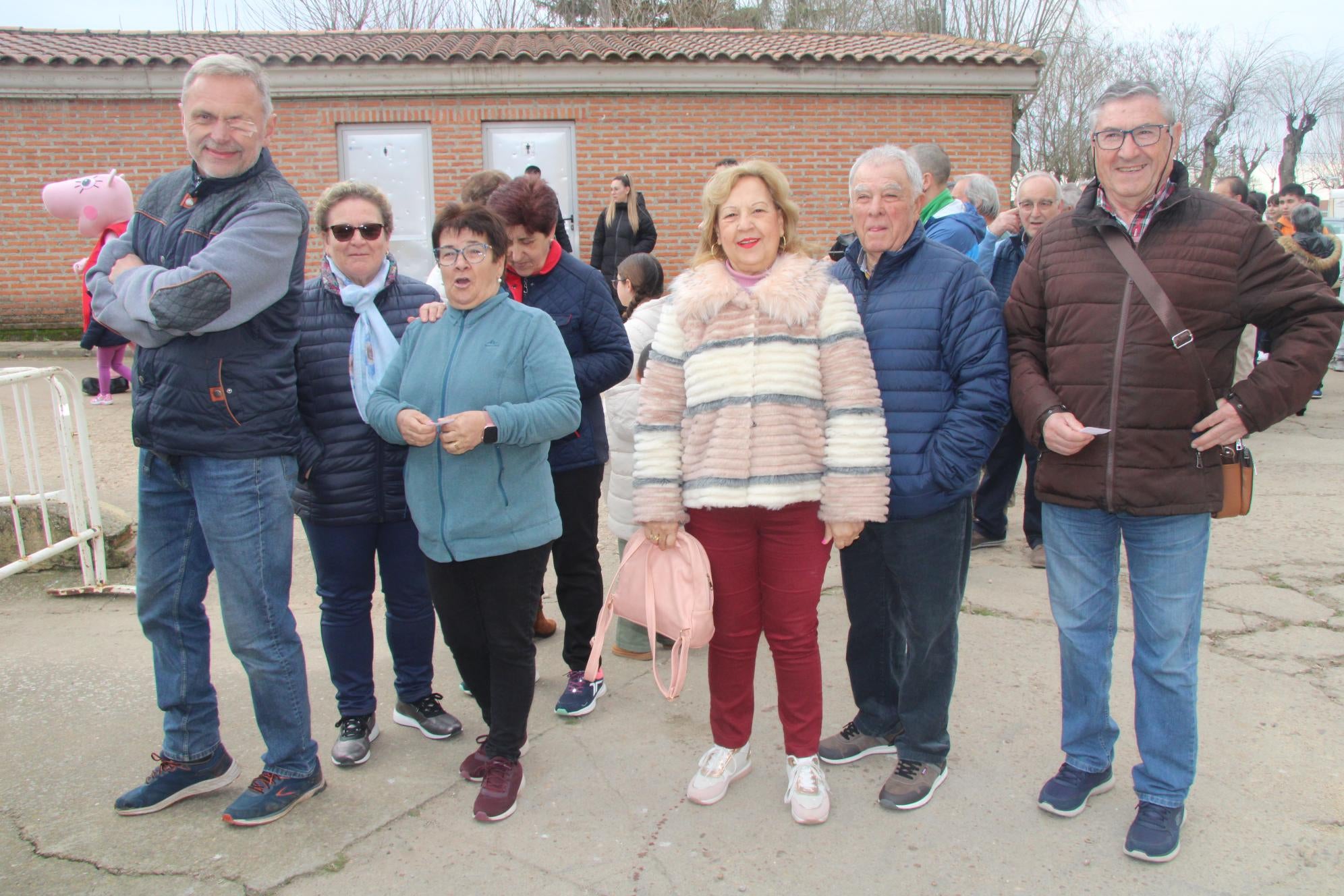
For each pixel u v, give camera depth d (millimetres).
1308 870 2604
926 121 12281
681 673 2873
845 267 2943
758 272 2793
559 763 3227
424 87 11586
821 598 4727
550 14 26234
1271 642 4105
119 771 3146
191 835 2816
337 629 3199
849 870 2639
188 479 2760
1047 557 2859
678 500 2789
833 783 3078
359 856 2723
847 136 12219
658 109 11977
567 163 12008
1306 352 2455
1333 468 7016
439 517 2869
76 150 11453
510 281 3516
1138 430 2557
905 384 2752
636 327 3998
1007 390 2762
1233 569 4988
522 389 2900
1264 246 2496
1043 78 26359
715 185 2760
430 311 3072
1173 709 2643
